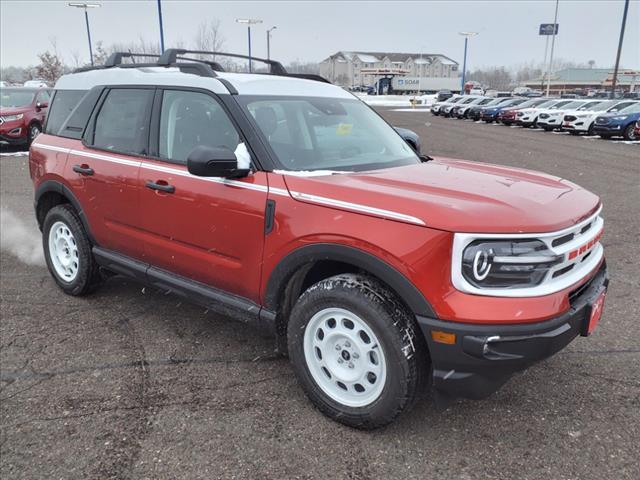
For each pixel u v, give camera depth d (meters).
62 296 4.73
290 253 2.92
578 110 22.56
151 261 3.89
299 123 3.58
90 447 2.77
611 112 20.31
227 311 3.42
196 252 3.48
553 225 2.52
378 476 2.57
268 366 3.57
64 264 4.70
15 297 4.70
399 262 2.53
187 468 2.62
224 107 3.40
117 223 4.05
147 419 3.00
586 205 2.91
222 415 3.03
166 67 4.10
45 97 15.80
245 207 3.12
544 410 3.07
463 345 2.43
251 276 3.18
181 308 4.50
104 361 3.62
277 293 3.08
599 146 17.69
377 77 93.31
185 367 3.56
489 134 23.00
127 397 3.21
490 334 2.40
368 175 3.11
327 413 2.97
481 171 3.46
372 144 3.81
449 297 2.45
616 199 8.98
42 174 4.66
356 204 2.71
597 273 3.05
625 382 3.34
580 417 3.00
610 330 4.04
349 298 2.70
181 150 3.60
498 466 2.63
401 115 38.78
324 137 3.63
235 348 3.82
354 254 2.67
